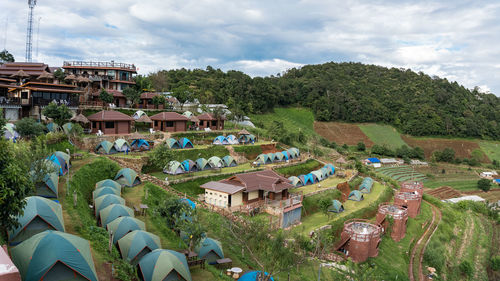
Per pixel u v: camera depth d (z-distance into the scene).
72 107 64.06
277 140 94.56
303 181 66.81
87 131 61.22
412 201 67.00
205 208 44.06
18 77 73.44
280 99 171.62
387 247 51.28
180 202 35.38
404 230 57.62
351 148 142.12
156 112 82.19
